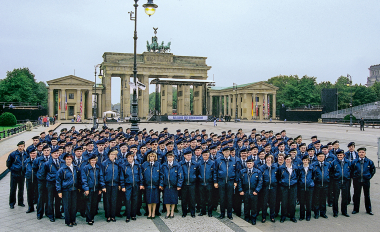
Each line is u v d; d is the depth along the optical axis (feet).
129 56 386.32
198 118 343.46
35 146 54.49
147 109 386.52
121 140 68.18
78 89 355.36
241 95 415.44
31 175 46.70
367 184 48.26
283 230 41.86
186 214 47.78
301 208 46.39
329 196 53.26
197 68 408.46
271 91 406.41
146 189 45.55
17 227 41.04
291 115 372.58
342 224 44.29
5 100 353.10
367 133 181.78
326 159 52.60
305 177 46.01
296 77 532.32
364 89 430.61
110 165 44.86
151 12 83.66
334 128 230.89
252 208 44.34
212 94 451.94
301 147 59.26
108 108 373.20
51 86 347.36
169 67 396.16
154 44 399.85
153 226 42.27
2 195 55.62
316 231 41.45
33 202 48.03
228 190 45.57
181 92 418.72
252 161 45.39
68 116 364.38
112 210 44.29
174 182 45.70
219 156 48.65
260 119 414.82
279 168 45.75
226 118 352.49
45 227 41.29
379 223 44.62
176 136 85.92
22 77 368.07
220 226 42.45
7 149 106.52
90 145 52.70
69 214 42.09
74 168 43.16
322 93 361.10
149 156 45.88
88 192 41.98
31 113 315.37
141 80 404.57
